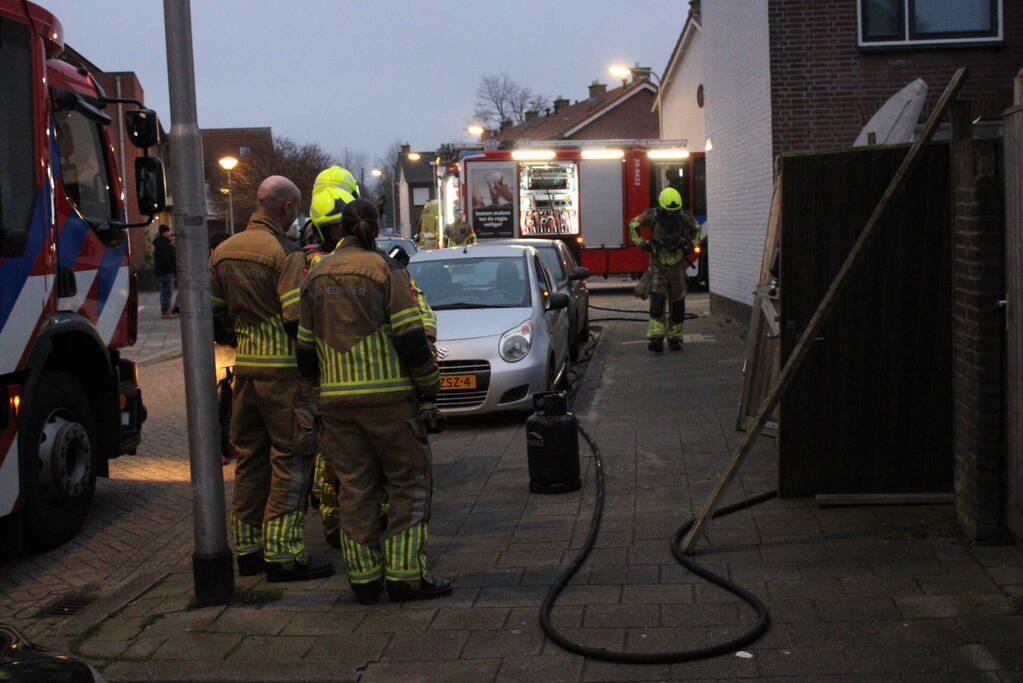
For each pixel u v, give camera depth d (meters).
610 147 26.88
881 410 6.34
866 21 13.62
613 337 16.47
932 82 13.62
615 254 27.00
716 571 5.34
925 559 5.32
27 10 6.44
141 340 19.83
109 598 5.42
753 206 15.33
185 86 5.05
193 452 5.17
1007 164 5.14
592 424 9.38
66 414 6.95
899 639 4.37
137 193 7.02
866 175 6.28
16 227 6.18
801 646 4.36
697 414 9.55
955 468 5.82
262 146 59.94
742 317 16.52
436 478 7.77
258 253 5.39
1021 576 4.99
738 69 16.02
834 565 5.32
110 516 7.52
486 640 4.61
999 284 5.27
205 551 5.18
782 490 6.52
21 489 6.23
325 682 4.23
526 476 7.68
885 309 6.25
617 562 5.59
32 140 6.41
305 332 5.08
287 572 5.54
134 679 4.31
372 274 4.93
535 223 26.92
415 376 4.99
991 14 13.54
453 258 11.35
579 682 4.16
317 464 6.15
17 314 6.16
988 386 5.33
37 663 2.92
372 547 5.12
